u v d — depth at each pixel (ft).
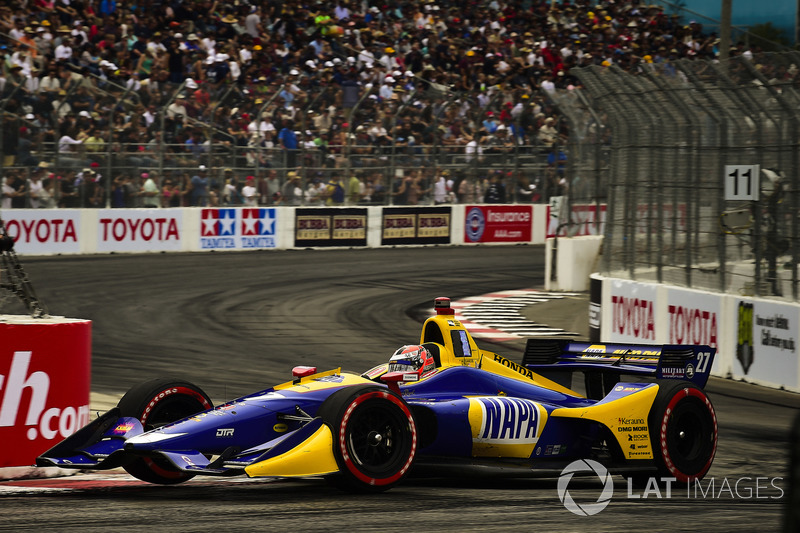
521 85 261.85
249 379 97.19
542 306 155.12
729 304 103.86
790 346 96.63
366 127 217.97
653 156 114.73
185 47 217.97
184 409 55.31
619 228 121.49
